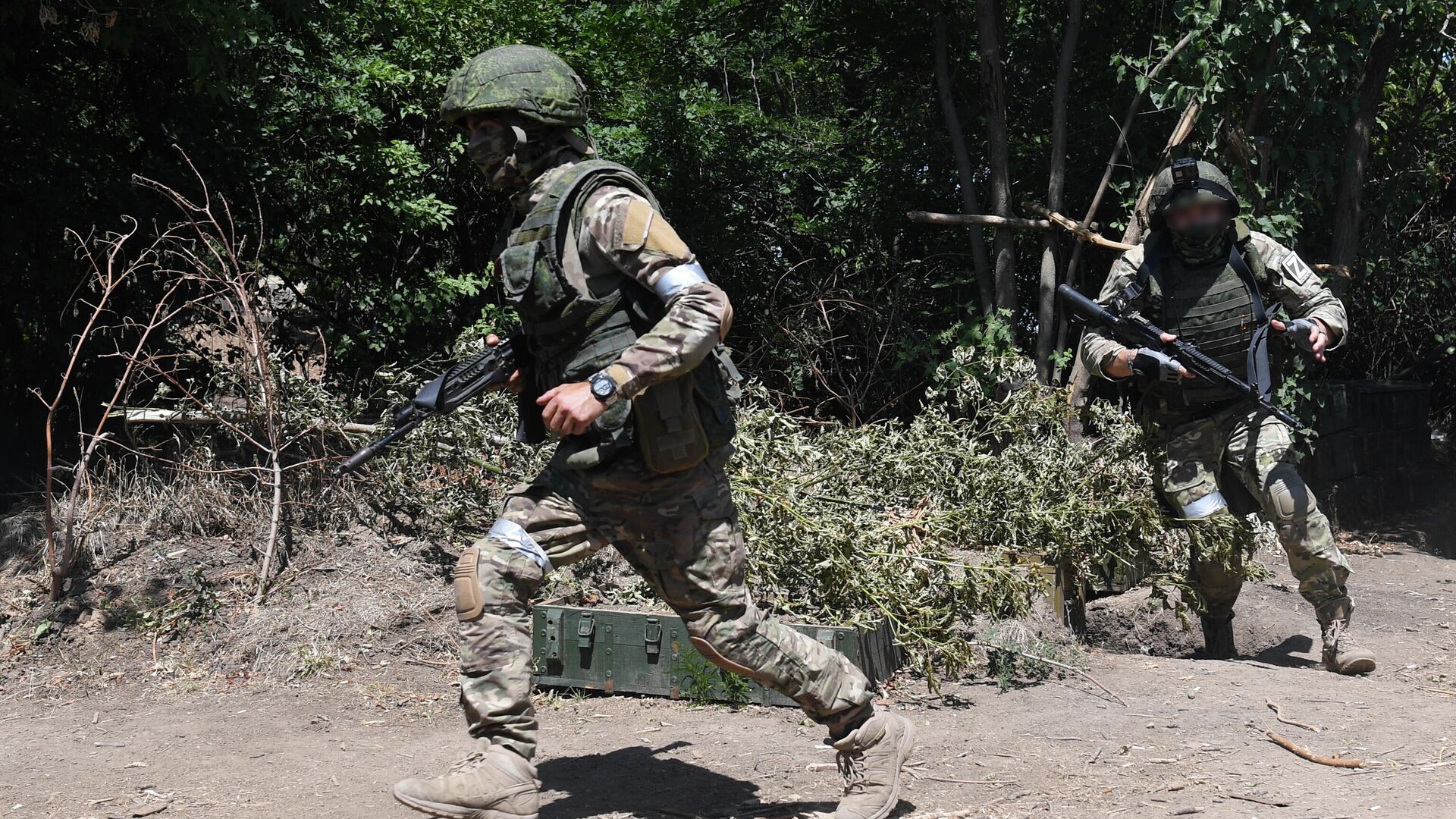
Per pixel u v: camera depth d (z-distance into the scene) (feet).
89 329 18.28
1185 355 16.61
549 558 9.54
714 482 9.69
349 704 14.52
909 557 15.40
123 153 26.63
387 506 19.06
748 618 9.77
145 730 13.62
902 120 33.40
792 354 33.06
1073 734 12.98
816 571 15.07
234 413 19.16
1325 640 16.88
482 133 9.40
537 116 9.27
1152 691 14.93
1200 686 15.19
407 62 31.86
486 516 18.53
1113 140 30.12
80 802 11.25
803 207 38.14
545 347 9.44
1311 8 24.89
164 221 25.46
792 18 35.81
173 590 17.01
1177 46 25.82
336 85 29.37
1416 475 34.06
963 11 31.37
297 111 29.30
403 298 30.32
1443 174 36.11
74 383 24.72
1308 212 29.71
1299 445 28.53
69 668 15.62
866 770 10.16
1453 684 16.01
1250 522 18.80
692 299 8.77
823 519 15.52
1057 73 28.43
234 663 15.70
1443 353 38.65
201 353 25.45
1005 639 15.75
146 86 25.86
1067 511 17.30
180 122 26.37
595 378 8.69
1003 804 10.73
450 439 18.56
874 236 34.27
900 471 18.26
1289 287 16.99
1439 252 37.60
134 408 21.39
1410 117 34.99
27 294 24.13
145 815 10.88
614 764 12.13
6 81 22.71
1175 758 12.08
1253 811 10.29
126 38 22.20
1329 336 16.71
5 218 23.20
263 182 28.19
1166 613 18.90
